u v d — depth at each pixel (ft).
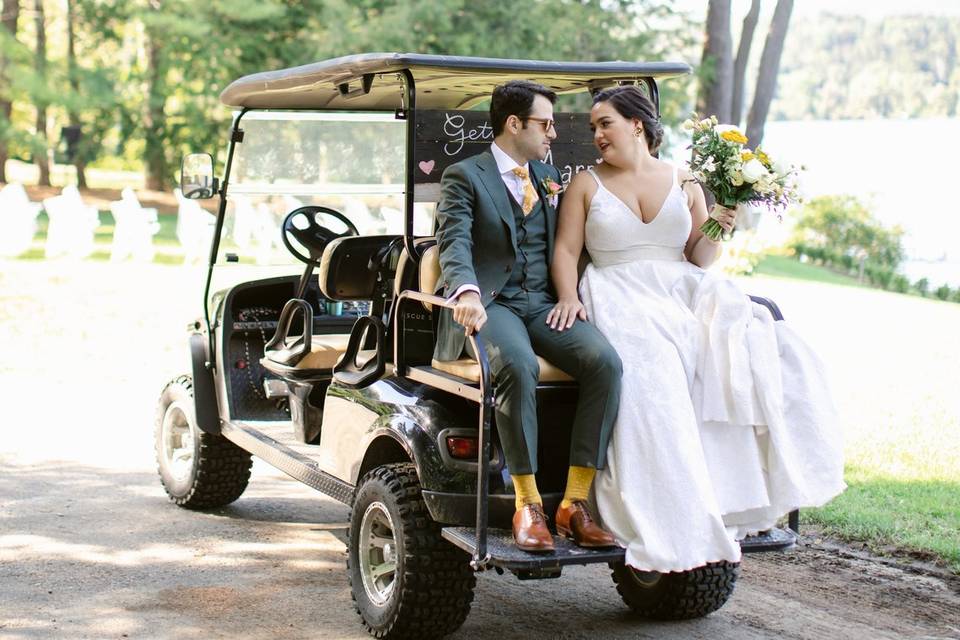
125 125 61.16
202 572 15.58
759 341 11.85
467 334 11.48
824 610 14.26
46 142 63.72
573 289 12.45
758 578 15.51
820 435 11.99
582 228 12.71
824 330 36.55
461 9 59.11
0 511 18.47
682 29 65.62
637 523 11.19
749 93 127.34
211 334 18.16
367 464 13.30
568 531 11.51
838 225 61.31
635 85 14.32
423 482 12.00
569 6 59.88
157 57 62.69
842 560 16.15
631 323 11.85
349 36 55.93
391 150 18.67
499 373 11.53
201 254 48.60
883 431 23.32
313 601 14.46
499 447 12.02
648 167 12.75
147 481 20.72
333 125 18.30
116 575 15.38
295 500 19.79
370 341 14.46
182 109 61.46
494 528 11.89
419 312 13.17
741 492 11.76
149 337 35.60
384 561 13.19
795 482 11.68
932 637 13.34
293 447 16.08
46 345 34.22
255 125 18.02
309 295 18.52
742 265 43.42
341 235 17.72
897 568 15.79
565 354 11.74
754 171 12.03
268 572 15.65
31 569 15.52
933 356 32.09
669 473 11.29
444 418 12.21
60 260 49.16
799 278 52.21
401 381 13.01
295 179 18.28
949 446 22.09
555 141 14.53
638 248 12.55
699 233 12.95
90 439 23.86
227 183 17.99
